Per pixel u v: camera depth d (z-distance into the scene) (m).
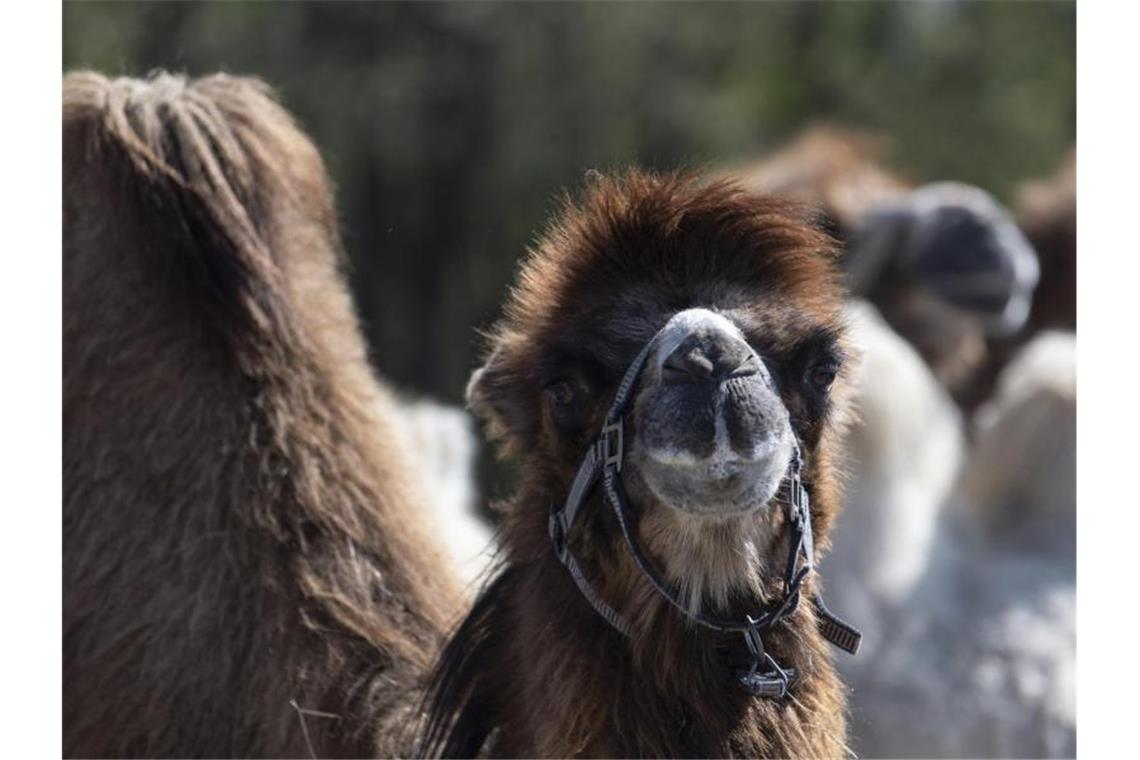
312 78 58.25
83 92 15.57
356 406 15.22
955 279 29.30
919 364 26.00
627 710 11.99
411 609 14.59
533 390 12.97
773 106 73.44
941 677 23.41
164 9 57.62
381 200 60.12
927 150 73.19
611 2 62.22
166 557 14.24
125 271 14.84
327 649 14.03
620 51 61.84
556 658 12.23
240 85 16.06
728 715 11.99
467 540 20.52
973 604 23.98
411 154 59.50
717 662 12.02
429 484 20.78
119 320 14.73
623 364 12.03
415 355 59.72
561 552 12.30
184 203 14.91
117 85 15.73
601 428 12.05
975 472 25.16
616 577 12.02
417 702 13.80
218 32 57.19
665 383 11.07
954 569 24.34
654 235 12.41
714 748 11.91
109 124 15.16
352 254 58.00
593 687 12.07
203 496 14.37
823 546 12.62
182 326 14.67
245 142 15.54
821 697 12.45
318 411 14.88
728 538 11.63
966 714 23.27
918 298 29.83
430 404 26.72
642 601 11.94
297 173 16.08
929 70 76.62
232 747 13.92
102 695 14.07
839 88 74.75
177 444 14.46
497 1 60.84
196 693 13.99
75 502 14.41
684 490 11.04
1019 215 34.09
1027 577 24.23
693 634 11.95
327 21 59.88
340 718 13.79
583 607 12.27
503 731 12.80
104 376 14.62
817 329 12.22
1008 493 24.95
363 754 13.73
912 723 23.23
